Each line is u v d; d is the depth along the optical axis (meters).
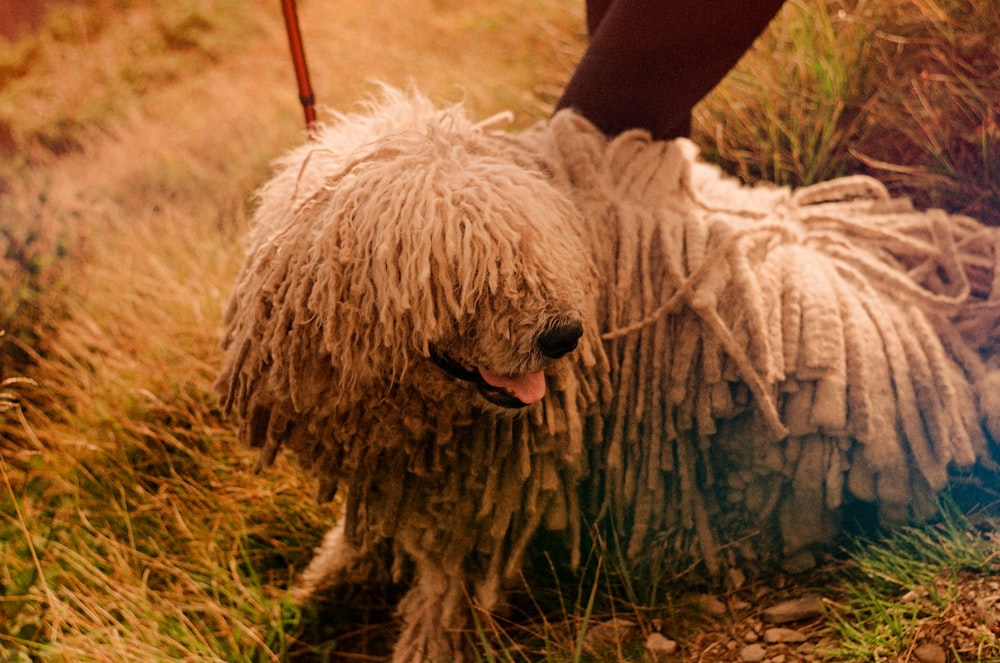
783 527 2.30
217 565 2.67
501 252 1.84
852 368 2.18
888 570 2.20
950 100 3.14
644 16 2.22
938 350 2.26
